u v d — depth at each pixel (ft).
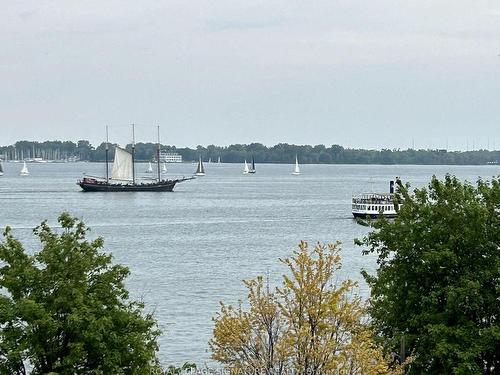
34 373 136.26
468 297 163.53
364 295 307.58
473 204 169.58
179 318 291.99
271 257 478.59
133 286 363.97
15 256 144.46
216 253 500.74
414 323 164.14
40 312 133.28
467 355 154.61
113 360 135.44
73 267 142.41
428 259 164.96
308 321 135.64
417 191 183.21
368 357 131.23
